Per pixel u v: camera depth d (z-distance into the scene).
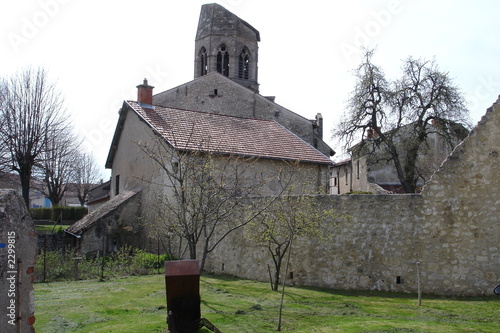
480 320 10.22
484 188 13.41
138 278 16.05
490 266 13.20
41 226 34.38
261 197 15.82
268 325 9.58
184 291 8.72
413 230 13.92
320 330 9.12
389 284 13.99
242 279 16.42
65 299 11.98
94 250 21.58
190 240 13.64
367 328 9.27
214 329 8.59
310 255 15.00
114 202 23.62
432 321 10.07
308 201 14.55
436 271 13.59
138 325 9.27
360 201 14.52
